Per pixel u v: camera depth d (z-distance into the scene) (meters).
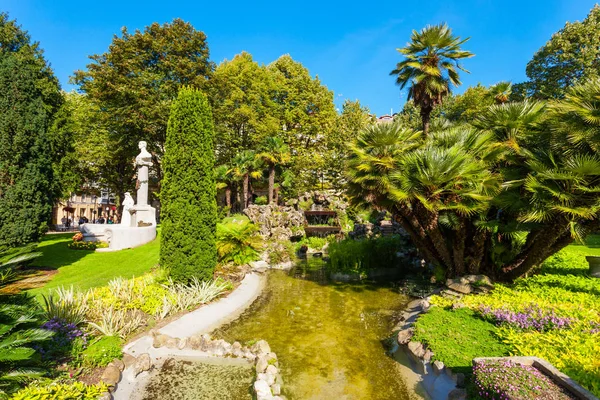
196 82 25.11
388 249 17.73
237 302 10.84
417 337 7.16
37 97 11.34
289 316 9.90
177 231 10.23
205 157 10.68
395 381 6.16
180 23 25.64
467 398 4.72
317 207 30.03
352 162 11.63
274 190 32.47
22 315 4.79
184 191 10.29
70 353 5.53
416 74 16.11
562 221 9.10
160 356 6.86
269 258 18.77
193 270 10.29
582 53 24.95
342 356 7.22
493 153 10.61
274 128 32.81
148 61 25.53
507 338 6.44
